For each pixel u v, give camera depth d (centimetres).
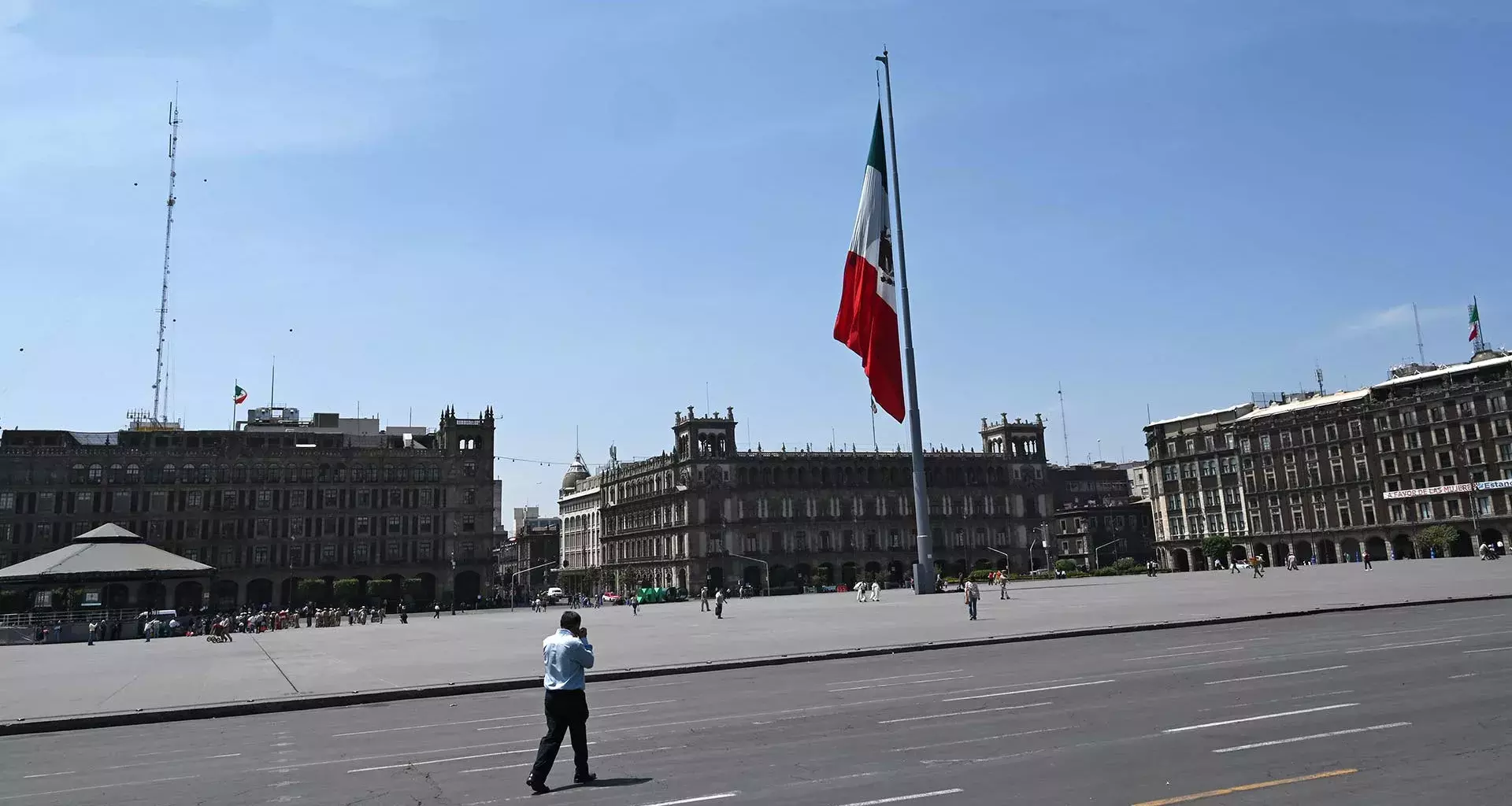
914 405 6419
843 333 6353
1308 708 1706
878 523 15825
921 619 4534
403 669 3111
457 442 14575
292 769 1570
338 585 13125
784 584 15050
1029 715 1752
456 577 14288
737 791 1266
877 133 6297
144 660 4166
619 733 1780
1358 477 14112
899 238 6284
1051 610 4750
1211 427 16375
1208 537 15762
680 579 15225
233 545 13375
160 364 14525
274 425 15238
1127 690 2022
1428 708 1652
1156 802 1133
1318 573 8675
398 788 1387
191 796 1396
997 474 16600
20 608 10488
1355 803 1099
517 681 2662
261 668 3375
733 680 2606
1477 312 14600
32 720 2172
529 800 1271
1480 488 12538
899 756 1439
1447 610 3825
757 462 15400
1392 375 15112
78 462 12938
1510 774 1203
